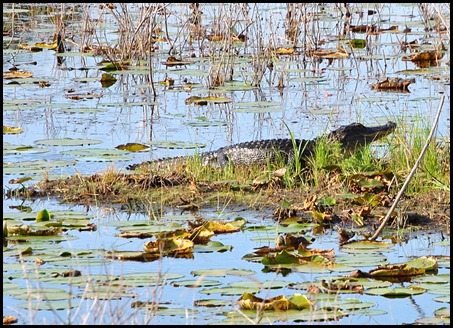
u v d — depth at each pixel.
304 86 24.98
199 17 29.81
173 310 9.59
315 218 13.41
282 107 22.08
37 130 20.06
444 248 12.19
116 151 17.33
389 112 20.73
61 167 16.95
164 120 21.22
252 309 9.68
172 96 24.14
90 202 14.80
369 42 30.67
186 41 30.45
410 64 27.75
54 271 10.88
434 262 11.15
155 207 14.47
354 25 33.22
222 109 22.48
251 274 10.91
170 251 11.91
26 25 34.50
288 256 11.50
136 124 20.78
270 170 16.02
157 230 12.82
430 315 9.80
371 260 11.47
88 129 20.20
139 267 11.31
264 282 10.65
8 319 9.46
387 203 14.08
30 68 27.59
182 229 12.84
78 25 32.75
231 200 14.72
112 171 15.83
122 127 20.47
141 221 13.37
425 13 32.75
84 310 9.69
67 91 24.25
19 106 21.22
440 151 16.27
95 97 23.62
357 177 15.15
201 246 12.31
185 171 16.23
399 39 31.41
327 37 32.28
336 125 20.11
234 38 28.38
